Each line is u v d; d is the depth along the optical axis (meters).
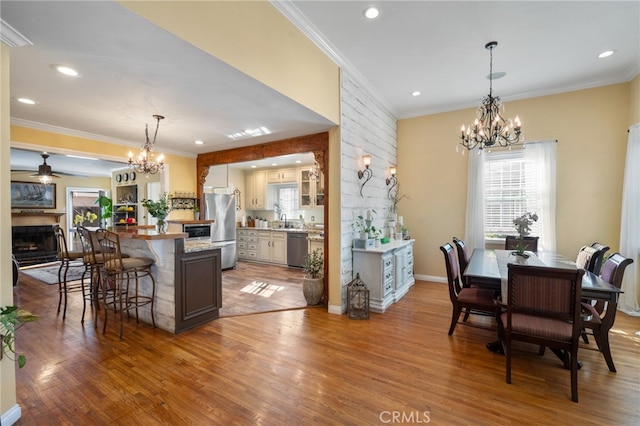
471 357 2.65
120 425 1.81
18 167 7.61
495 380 2.29
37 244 7.94
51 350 2.77
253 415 1.90
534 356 2.67
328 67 3.46
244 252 7.66
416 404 2.01
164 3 1.77
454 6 2.66
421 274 5.54
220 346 2.87
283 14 2.73
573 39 3.18
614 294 2.30
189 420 1.86
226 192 7.25
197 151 5.39
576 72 3.94
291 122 3.60
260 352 2.74
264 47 2.54
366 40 3.21
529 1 2.59
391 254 4.16
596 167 4.21
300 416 1.89
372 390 2.16
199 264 3.42
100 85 2.56
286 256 6.86
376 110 4.79
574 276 2.04
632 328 3.27
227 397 2.08
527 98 4.63
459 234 5.20
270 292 4.76
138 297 3.35
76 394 2.11
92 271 3.72
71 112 3.25
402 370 2.43
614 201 4.12
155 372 2.40
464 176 5.14
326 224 3.92
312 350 2.78
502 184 4.87
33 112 3.25
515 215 4.78
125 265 3.14
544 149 4.46
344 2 2.62
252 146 4.82
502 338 2.72
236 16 2.27
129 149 4.63
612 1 2.58
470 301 2.99
